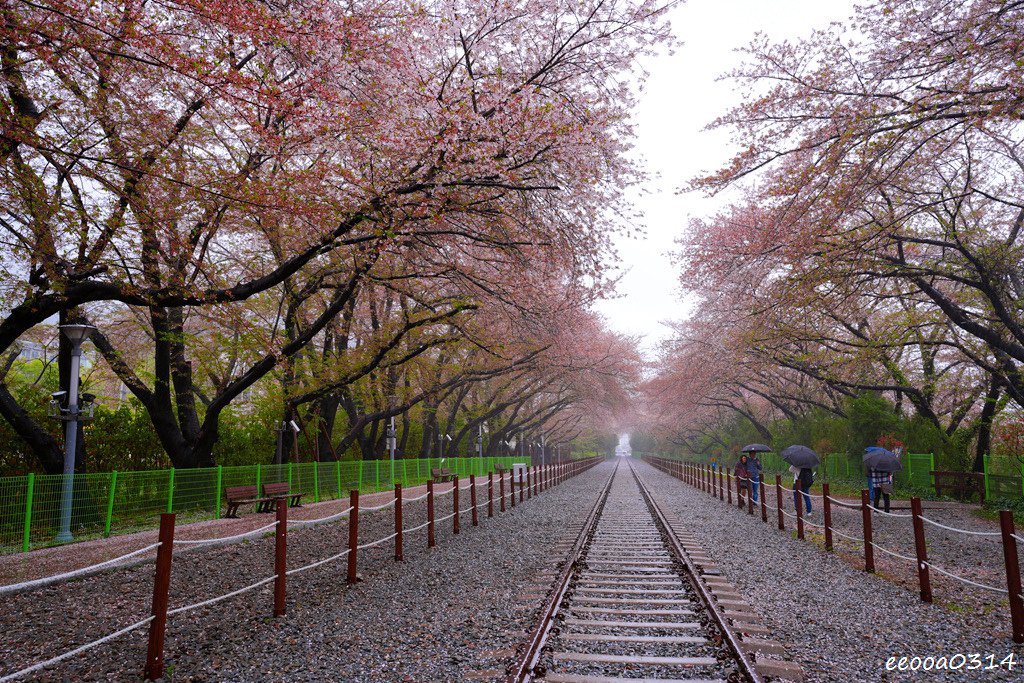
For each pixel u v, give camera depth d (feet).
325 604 25.96
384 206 38.22
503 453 216.95
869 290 60.54
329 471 71.05
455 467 121.49
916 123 37.29
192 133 43.88
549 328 60.34
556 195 45.88
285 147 38.88
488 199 41.60
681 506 68.74
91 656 20.35
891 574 31.27
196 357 64.49
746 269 62.13
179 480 47.44
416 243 48.06
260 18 26.89
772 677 16.96
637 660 17.90
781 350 80.43
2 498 35.53
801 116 42.60
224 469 52.44
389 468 91.40
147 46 26.37
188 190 35.53
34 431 47.70
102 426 58.85
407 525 51.39
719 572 31.55
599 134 43.88
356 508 30.73
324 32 31.63
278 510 24.98
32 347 90.79
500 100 40.34
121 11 25.66
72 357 42.39
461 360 94.53
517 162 42.63
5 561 32.99
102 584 30.07
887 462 54.75
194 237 42.83
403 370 87.20
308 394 66.49
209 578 31.60
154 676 17.98
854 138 39.58
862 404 88.69
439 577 31.19
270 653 19.94
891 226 48.55
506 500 75.15
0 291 40.50
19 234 32.73
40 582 15.43
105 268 38.42
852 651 19.35
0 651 21.17
